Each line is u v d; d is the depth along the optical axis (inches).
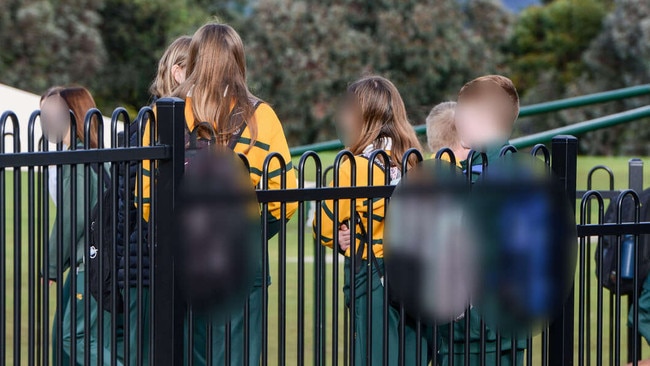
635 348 450.3
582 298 438.0
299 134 3735.2
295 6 3745.1
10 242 1337.4
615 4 4375.0
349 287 434.3
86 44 3582.7
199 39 405.4
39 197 358.0
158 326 366.3
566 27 4352.9
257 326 413.4
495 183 420.2
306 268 1118.4
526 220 422.9
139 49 3875.5
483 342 424.2
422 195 406.3
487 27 4259.4
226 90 401.7
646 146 3946.9
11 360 716.0
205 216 368.8
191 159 382.3
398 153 446.0
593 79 4185.5
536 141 853.8
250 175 393.7
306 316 876.0
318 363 409.4
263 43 3742.6
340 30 3725.4
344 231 437.7
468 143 471.2
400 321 410.9
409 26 3784.5
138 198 365.1
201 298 369.7
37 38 3472.0
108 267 398.6
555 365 434.9
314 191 381.7
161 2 3863.2
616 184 2623.0
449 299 414.0
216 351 405.4
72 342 360.8
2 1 3444.9
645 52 4005.9
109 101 3850.9
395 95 451.5
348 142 456.8
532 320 427.2
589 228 437.1
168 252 364.2
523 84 4372.5
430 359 455.5
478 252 417.7
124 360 365.4
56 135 346.3
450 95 3902.6
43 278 341.7
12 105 898.1
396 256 405.1
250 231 374.6
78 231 474.3
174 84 424.5
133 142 411.5
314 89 3693.4
